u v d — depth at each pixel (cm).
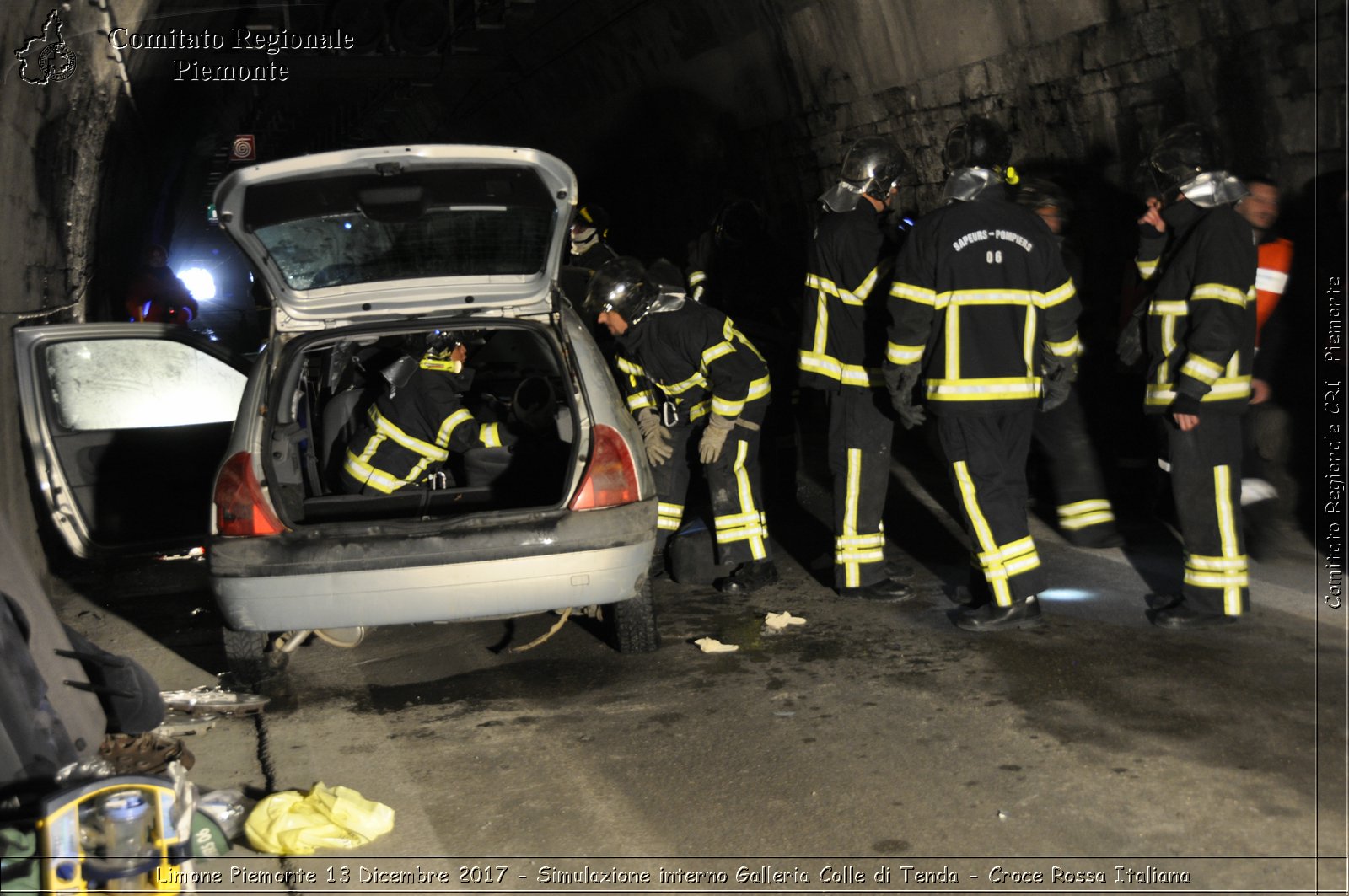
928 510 677
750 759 360
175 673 471
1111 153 709
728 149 1245
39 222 748
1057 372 461
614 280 489
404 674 455
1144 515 625
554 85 1623
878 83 935
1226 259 419
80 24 766
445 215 435
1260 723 363
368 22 1443
